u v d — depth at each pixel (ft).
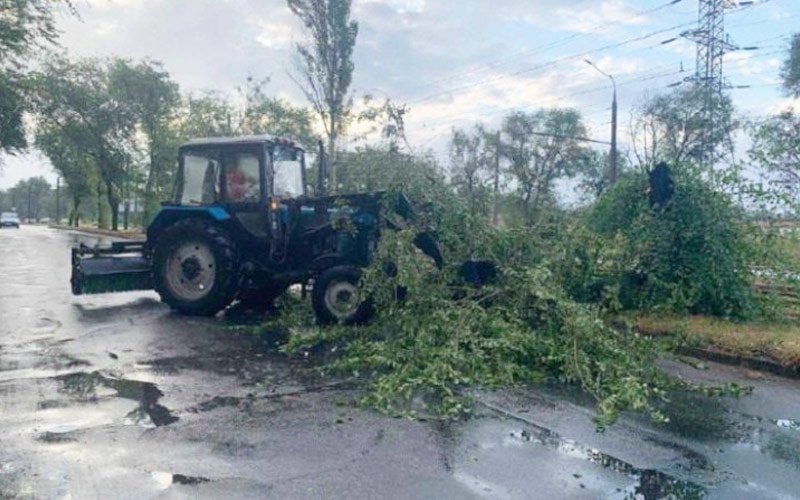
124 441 13.26
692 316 26.00
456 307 21.49
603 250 26.66
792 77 87.35
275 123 102.27
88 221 233.14
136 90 110.93
